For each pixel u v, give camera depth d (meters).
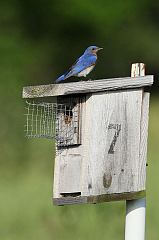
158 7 44.00
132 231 10.31
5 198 18.83
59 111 10.43
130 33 43.81
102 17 40.84
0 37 30.70
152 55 44.34
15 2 34.22
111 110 10.28
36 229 15.56
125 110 10.38
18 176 21.84
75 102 10.30
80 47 40.03
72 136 10.30
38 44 36.78
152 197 18.00
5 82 25.12
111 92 10.27
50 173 22.17
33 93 10.18
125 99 10.38
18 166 23.09
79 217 14.34
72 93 10.01
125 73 43.31
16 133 23.77
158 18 44.56
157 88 44.44
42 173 22.19
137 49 43.88
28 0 36.03
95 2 40.59
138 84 10.38
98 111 10.20
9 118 23.78
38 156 23.88
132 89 10.42
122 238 13.79
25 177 21.66
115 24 41.59
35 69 33.16
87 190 10.13
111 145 10.29
